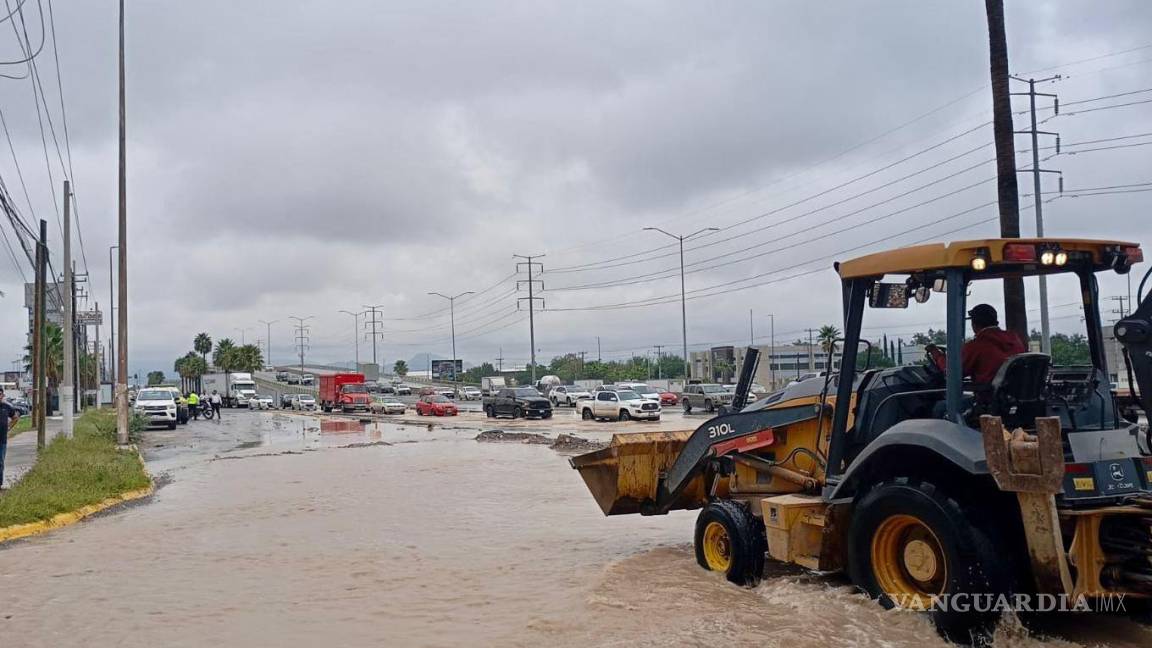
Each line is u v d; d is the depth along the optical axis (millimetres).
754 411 9445
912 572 7020
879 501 7090
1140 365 6898
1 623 8117
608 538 12062
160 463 25859
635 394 44656
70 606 8719
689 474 10156
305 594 9141
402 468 22719
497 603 8609
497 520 13945
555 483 18891
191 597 9062
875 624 6922
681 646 6812
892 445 7141
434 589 9281
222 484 19938
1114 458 6605
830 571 7992
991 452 6238
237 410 76688
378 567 10461
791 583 8430
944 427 6875
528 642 7215
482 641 7301
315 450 29422
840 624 7039
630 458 10758
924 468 7281
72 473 17859
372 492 17844
